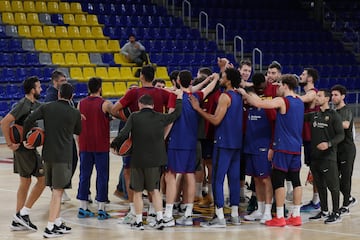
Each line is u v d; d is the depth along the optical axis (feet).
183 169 35.94
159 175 35.45
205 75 41.22
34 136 33.83
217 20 107.86
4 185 49.49
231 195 36.68
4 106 80.43
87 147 37.88
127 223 36.86
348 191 39.19
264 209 37.68
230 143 35.70
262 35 108.99
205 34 105.19
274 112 36.22
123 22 99.71
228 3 113.29
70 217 38.68
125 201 43.68
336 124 36.65
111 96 87.04
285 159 35.53
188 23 106.01
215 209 36.09
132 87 37.63
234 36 106.63
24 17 91.56
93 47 92.63
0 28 88.38
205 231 34.94
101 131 37.83
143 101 34.96
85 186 38.55
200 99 36.73
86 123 37.83
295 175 36.24
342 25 116.57
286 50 109.19
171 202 36.14
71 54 89.61
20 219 35.37
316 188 40.55
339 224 36.65
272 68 39.29
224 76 36.24
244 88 38.58
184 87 36.37
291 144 35.47
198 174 41.73
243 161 40.86
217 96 38.42
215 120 35.63
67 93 34.50
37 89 35.37
